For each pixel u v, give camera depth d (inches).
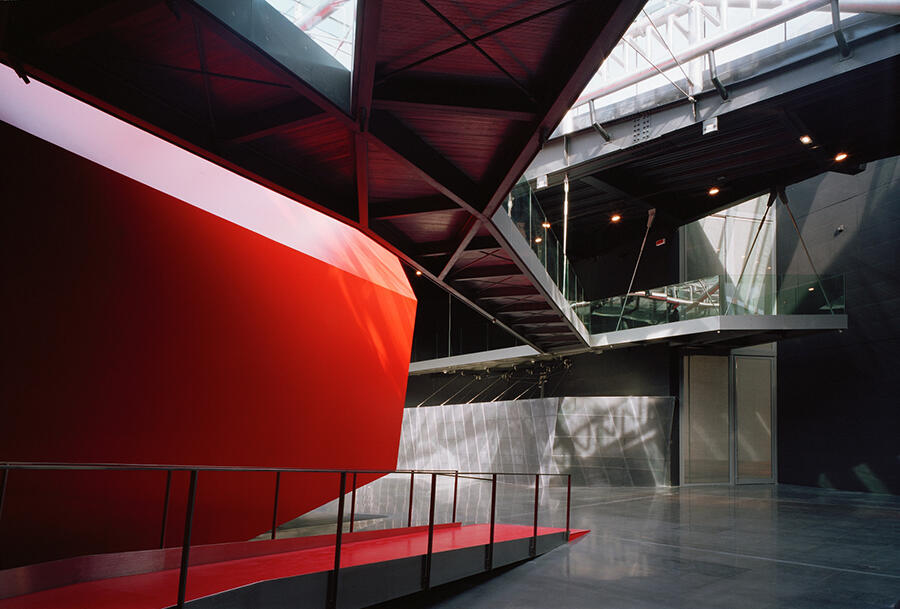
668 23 702.5
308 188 332.5
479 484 974.4
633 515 551.5
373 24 200.5
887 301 816.9
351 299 415.8
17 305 224.8
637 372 996.6
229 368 314.5
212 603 176.7
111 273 255.9
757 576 310.2
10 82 232.5
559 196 901.2
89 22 194.2
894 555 363.6
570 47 239.6
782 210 1002.7
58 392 240.5
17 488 230.5
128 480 270.8
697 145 713.0
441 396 1419.8
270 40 226.5
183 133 259.4
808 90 578.2
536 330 816.9
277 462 351.3
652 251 1060.5
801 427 928.9
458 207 364.2
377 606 256.7
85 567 193.2
